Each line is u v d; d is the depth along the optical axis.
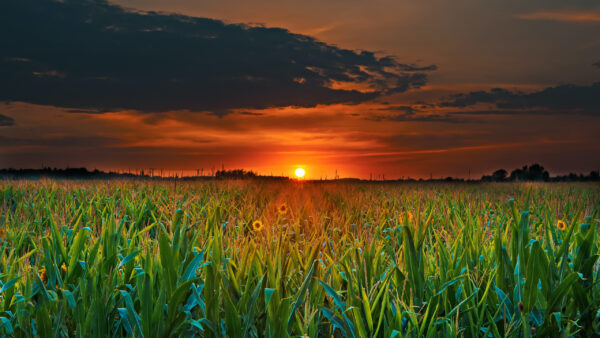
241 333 3.08
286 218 7.72
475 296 3.69
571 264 4.05
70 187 13.45
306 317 3.12
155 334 3.07
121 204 9.34
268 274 3.35
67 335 3.18
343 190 14.02
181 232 3.76
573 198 10.28
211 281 3.13
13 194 11.95
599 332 3.42
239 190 13.61
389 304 3.36
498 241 3.91
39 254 4.73
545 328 3.36
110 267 3.76
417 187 18.25
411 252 3.71
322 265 4.11
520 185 19.94
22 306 3.38
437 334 3.46
